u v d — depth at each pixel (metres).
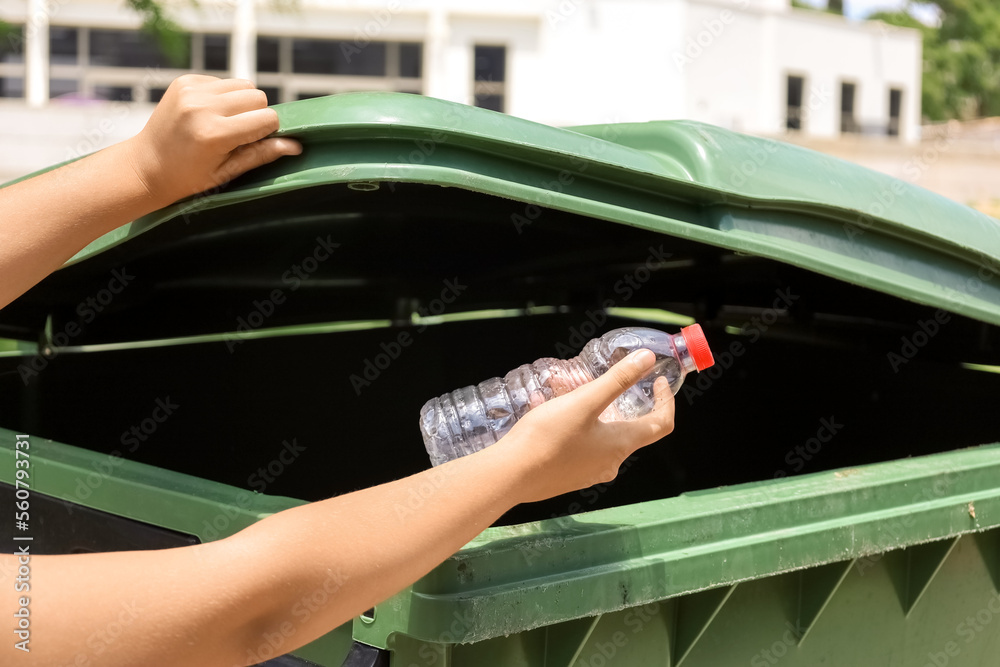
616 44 20.78
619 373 0.80
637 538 0.90
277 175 0.91
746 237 1.10
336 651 0.89
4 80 18.83
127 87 19.22
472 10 20.52
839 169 1.24
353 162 0.89
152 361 1.71
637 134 1.19
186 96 0.88
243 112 0.89
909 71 26.36
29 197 0.91
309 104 0.92
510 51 20.80
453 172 0.89
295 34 20.06
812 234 1.18
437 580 0.79
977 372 1.77
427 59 20.48
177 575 0.68
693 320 2.18
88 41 18.97
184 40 8.09
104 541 1.02
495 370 2.13
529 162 0.95
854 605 1.16
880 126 25.59
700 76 21.31
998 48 38.19
